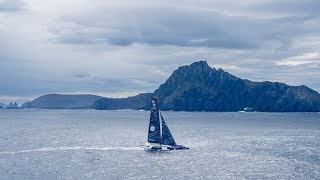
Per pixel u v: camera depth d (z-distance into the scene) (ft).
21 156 362.12
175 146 410.72
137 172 288.10
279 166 317.01
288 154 387.14
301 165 321.73
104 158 351.05
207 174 285.23
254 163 330.34
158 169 300.20
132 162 329.72
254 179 270.05
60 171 289.12
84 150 404.98
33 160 338.34
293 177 276.21
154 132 404.36
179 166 313.12
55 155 369.09
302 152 402.93
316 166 317.01
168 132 407.44
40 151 397.19
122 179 264.93
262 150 417.69
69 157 356.59
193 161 337.72
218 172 292.20
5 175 274.57
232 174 285.64
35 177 268.62
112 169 298.15
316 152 402.72
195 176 278.05
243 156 370.73
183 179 268.62
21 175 274.57
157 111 402.31
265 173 289.12
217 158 356.18
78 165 314.14
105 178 266.98
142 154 375.66
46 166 309.01
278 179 269.85
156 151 395.75
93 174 279.49
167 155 370.94
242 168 307.58
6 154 374.84
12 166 308.40
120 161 334.44
